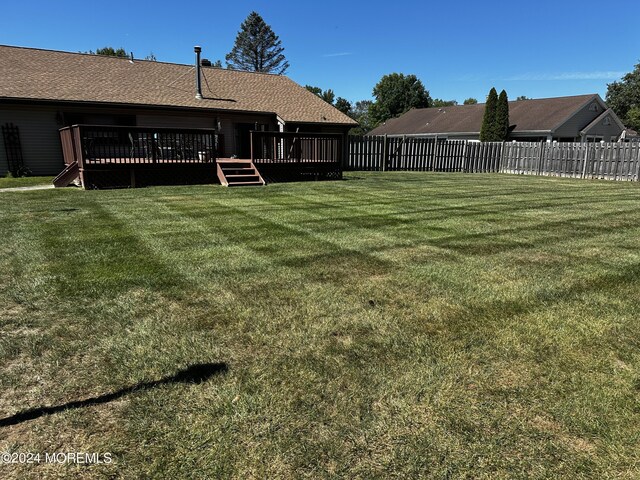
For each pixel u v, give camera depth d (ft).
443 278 12.03
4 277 11.66
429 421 6.04
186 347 8.02
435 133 101.65
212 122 53.62
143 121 49.16
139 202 25.04
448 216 21.70
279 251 14.65
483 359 7.71
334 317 9.41
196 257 13.79
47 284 11.16
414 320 9.30
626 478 5.08
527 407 6.37
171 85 54.80
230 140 55.62
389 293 10.89
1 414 6.11
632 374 7.27
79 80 48.73
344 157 59.62
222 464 5.22
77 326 8.84
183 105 49.52
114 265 12.82
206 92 55.72
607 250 15.34
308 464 5.24
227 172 36.47
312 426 5.91
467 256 14.38
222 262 13.29
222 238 16.35
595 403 6.47
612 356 7.86
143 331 8.63
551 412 6.26
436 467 5.22
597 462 5.32
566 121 83.97
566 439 5.72
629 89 134.72
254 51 169.37
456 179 45.70
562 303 10.33
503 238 17.03
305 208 23.53
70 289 10.84
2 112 42.52
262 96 59.93
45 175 45.47
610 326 9.07
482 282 11.76
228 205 24.26
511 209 24.27
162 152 36.78
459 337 8.53
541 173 56.80
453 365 7.50
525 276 12.32
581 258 14.28
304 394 6.61
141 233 17.01
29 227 17.87
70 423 5.92
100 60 55.72
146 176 33.60
